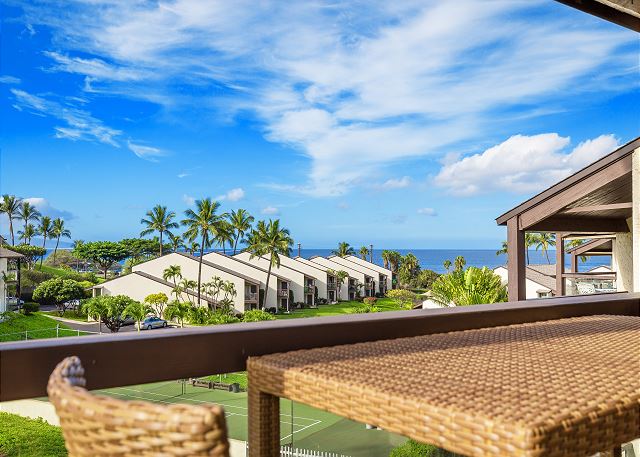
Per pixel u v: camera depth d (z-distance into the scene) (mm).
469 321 1652
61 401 517
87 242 68250
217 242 47938
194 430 448
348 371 1020
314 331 1345
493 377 966
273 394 1077
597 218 8461
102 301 36688
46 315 39594
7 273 39219
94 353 1058
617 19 2367
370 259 89188
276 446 1129
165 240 65000
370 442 13711
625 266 9703
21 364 974
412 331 1531
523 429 669
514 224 7230
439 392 855
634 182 5668
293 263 52031
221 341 1211
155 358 1127
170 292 39469
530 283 26359
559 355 1193
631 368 1044
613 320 1849
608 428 768
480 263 173125
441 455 4168
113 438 476
